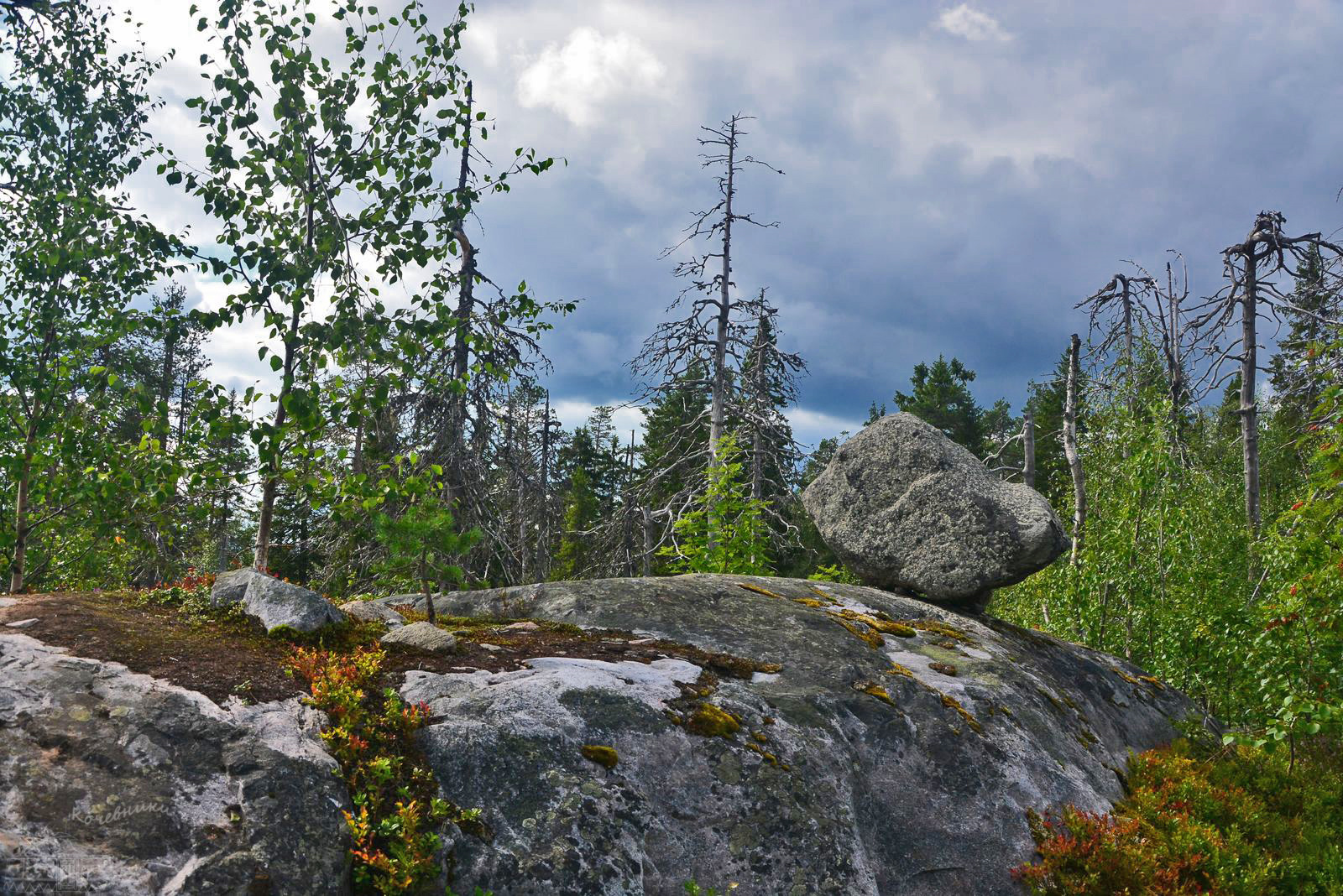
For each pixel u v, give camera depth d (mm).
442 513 7883
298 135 8875
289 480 8656
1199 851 7000
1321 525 8398
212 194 8625
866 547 11281
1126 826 6973
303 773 4543
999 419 38938
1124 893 6160
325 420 8602
